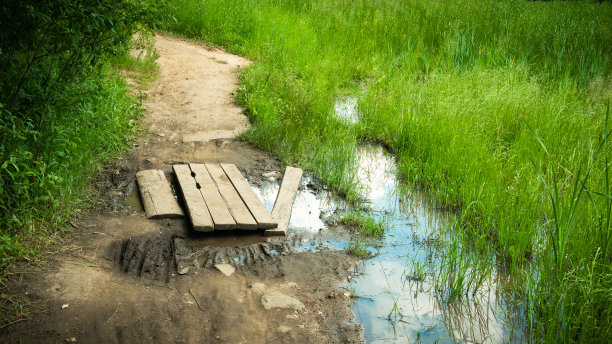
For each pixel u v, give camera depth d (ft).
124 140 22.17
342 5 52.95
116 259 14.42
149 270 13.99
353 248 15.94
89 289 12.95
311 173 21.39
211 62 35.58
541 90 29.04
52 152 16.93
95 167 19.38
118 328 11.75
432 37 41.63
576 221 15.84
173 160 21.30
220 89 30.30
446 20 44.55
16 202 15.06
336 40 42.01
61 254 14.24
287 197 18.42
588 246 14.47
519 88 27.55
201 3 43.83
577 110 24.97
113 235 15.47
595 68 32.30
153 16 18.26
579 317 12.09
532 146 22.08
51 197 15.48
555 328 12.62
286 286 13.91
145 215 16.80
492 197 17.65
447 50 36.94
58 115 18.08
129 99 25.75
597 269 13.65
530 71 32.53
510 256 15.93
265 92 28.27
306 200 19.12
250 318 12.50
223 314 12.55
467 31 38.45
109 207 17.19
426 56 37.32
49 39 16.40
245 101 27.89
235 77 32.94
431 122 24.31
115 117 21.62
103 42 18.22
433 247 16.39
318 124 25.61
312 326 12.43
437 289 14.15
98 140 20.34
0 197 14.56
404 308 13.41
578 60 34.06
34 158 16.08
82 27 16.31
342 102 30.99
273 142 23.49
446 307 13.55
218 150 22.68
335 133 24.77
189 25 42.39
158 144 22.68
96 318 11.98
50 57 17.95
